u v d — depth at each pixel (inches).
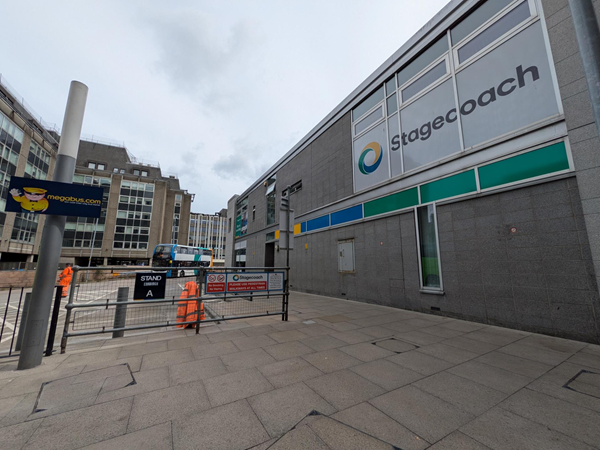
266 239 787.4
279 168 733.9
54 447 82.5
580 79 203.9
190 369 145.8
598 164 190.4
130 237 1972.2
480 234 263.9
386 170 384.8
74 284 187.3
